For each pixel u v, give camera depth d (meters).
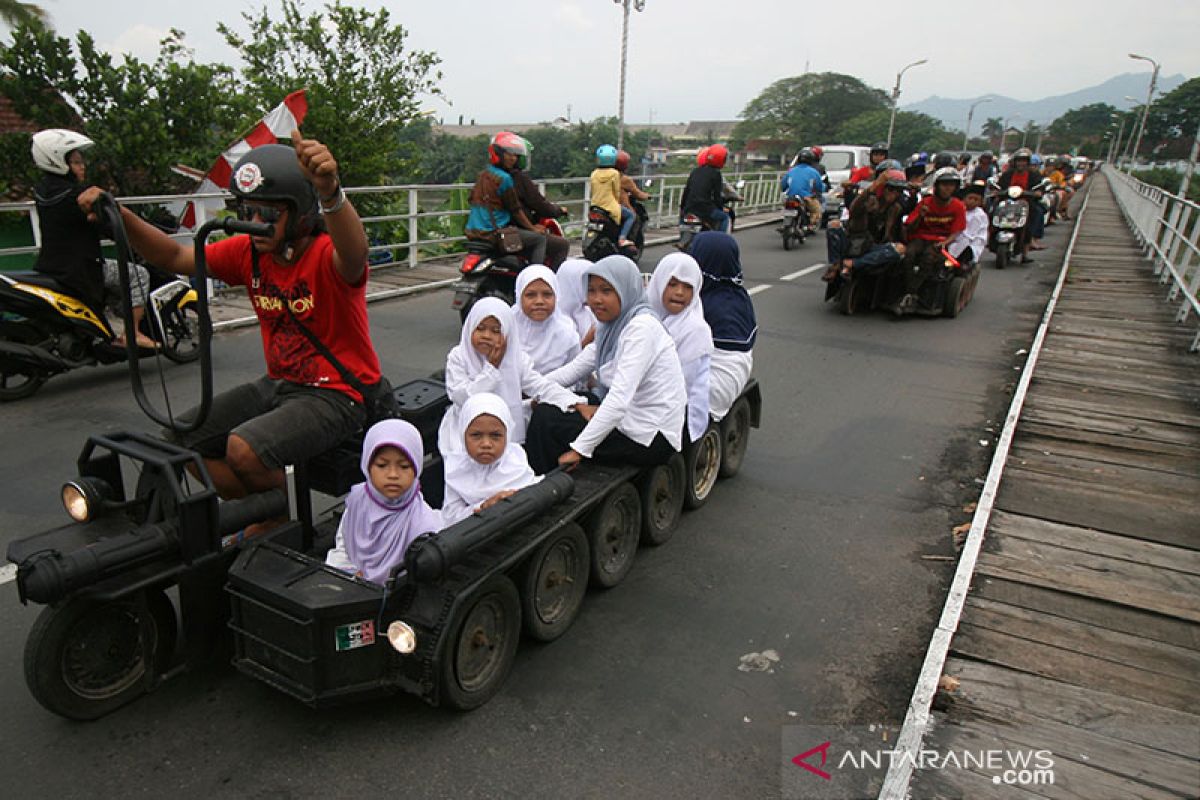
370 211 15.77
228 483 3.33
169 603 2.93
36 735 2.77
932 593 3.91
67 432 5.39
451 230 13.12
